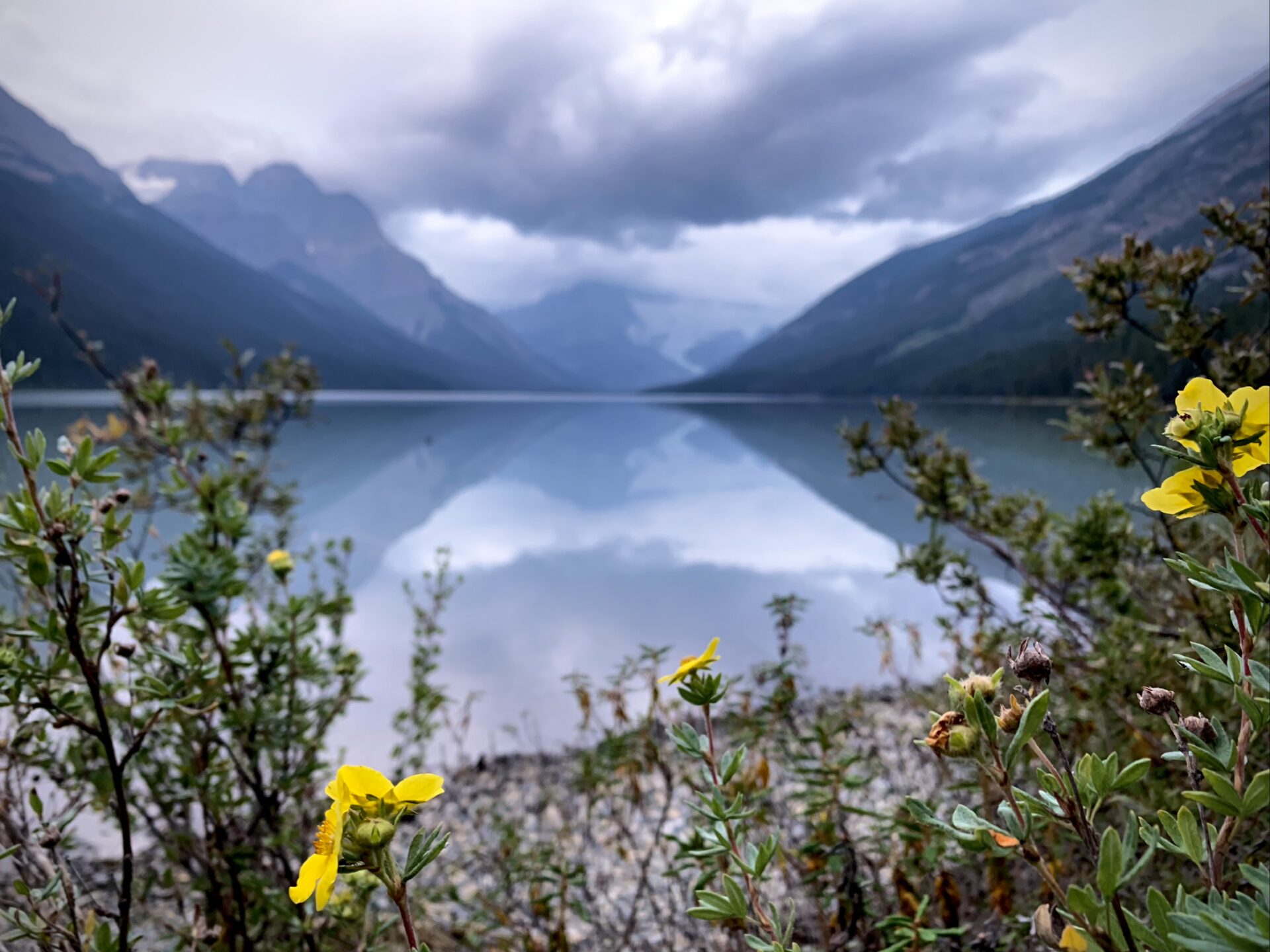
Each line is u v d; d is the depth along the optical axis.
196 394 4.99
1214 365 2.54
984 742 0.63
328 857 0.58
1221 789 0.56
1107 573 2.76
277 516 4.41
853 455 3.61
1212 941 0.49
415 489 20.11
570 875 2.49
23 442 1.37
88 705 1.84
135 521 7.54
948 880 1.81
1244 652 0.63
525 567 10.86
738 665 6.21
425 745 3.96
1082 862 1.78
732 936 2.11
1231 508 0.66
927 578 3.30
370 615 8.12
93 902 1.39
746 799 2.06
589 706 3.14
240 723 2.03
